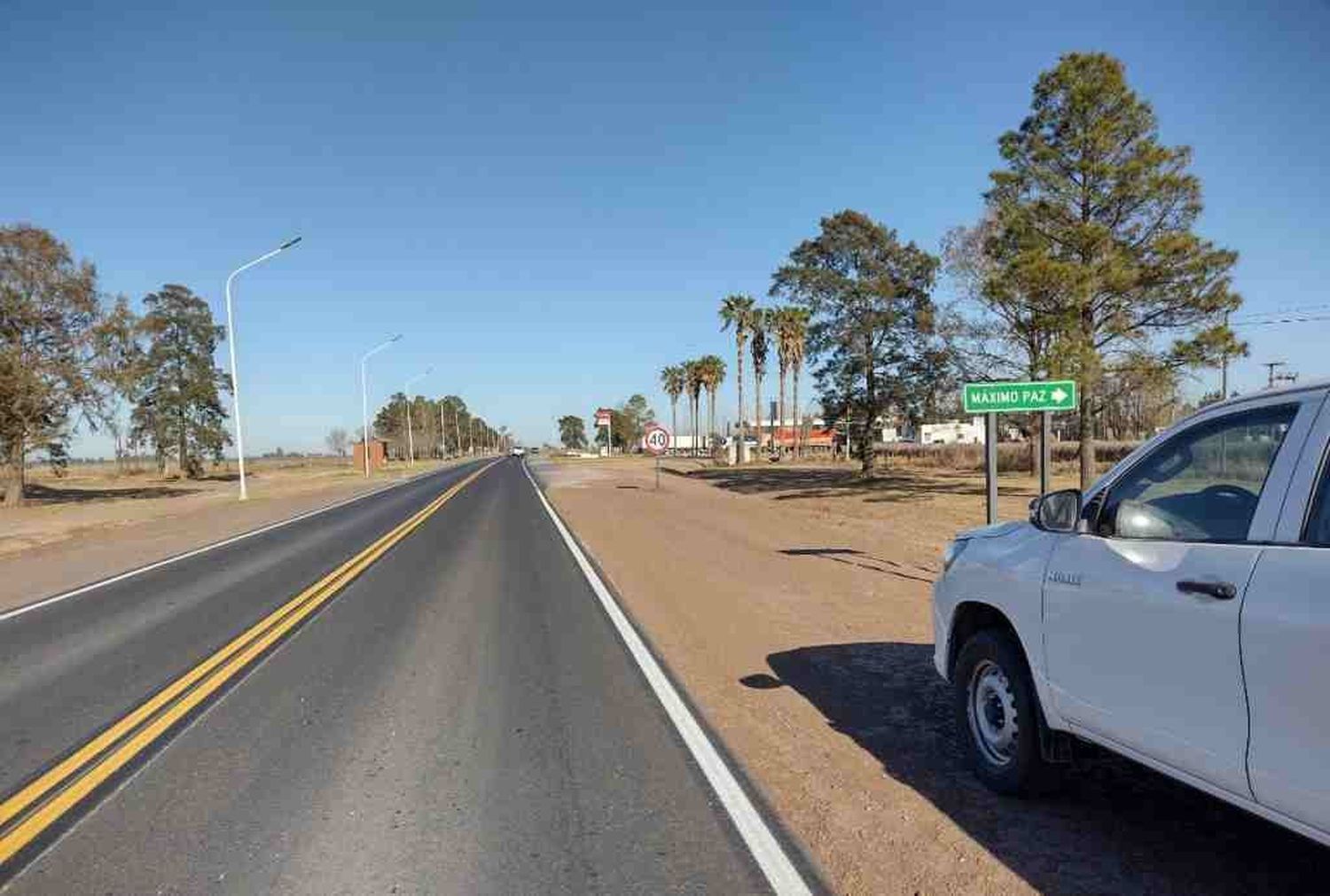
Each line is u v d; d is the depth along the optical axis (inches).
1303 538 121.0
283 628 363.3
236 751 215.2
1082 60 862.5
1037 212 882.8
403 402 6127.0
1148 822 170.4
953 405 1299.2
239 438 1486.2
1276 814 118.1
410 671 291.6
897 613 389.1
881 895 143.0
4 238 1546.5
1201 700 129.6
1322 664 109.9
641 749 214.5
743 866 153.9
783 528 791.1
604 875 151.3
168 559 636.1
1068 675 160.9
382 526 851.4
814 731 227.6
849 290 1384.1
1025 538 183.9
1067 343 832.9
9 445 1584.6
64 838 167.3
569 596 440.5
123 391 1648.6
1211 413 145.3
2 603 464.8
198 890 147.4
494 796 185.9
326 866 155.4
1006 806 178.4
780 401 2815.0
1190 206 861.2
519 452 7081.7
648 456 4830.2
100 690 273.6
